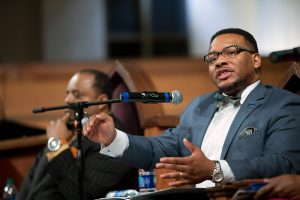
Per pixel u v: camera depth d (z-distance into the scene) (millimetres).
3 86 16281
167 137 6855
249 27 19375
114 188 7594
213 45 6504
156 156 6684
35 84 16391
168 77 15961
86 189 7430
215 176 5535
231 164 5586
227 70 6375
